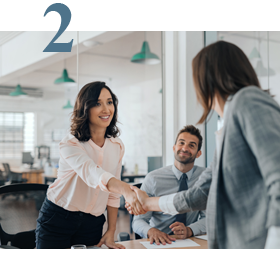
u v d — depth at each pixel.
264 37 2.26
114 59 3.19
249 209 0.77
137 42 3.07
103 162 1.57
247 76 0.85
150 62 3.04
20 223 1.75
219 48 0.87
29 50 4.04
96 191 1.49
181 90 2.82
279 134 0.70
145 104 3.05
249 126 0.73
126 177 3.05
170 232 1.83
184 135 1.90
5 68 4.59
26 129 3.86
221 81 0.85
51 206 1.53
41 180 3.79
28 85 4.01
